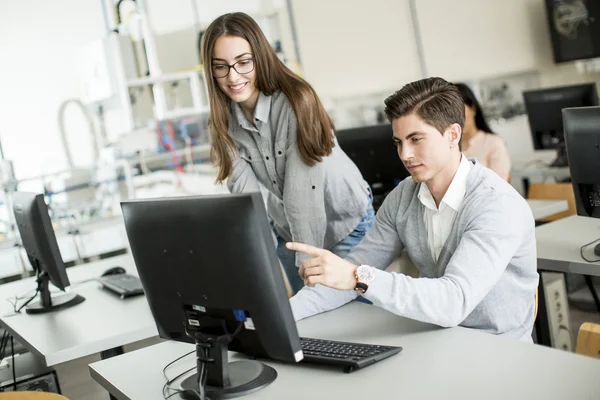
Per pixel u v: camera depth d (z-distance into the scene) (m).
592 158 2.44
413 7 6.16
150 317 2.51
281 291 1.48
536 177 5.13
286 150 2.51
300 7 5.73
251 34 2.35
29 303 2.99
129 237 1.72
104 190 4.97
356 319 2.00
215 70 2.39
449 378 1.51
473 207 1.86
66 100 5.01
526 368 1.51
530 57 6.67
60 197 4.89
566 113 2.50
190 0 5.42
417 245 2.04
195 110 5.11
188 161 5.21
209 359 1.62
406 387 1.50
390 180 3.42
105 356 2.40
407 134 1.85
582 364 1.49
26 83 4.88
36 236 2.68
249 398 1.58
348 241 2.66
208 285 1.57
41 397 1.86
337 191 2.55
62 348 2.29
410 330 1.84
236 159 2.60
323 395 1.53
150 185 5.09
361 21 5.96
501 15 6.53
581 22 6.28
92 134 5.07
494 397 1.40
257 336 1.56
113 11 5.13
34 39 4.90
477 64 6.43
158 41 5.32
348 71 5.92
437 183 1.93
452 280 1.75
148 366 1.89
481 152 4.29
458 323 1.76
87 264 3.63
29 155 4.89
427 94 1.83
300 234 2.54
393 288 1.71
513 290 1.90
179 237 1.58
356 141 3.44
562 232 2.90
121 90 4.75
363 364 1.63
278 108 2.46
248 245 1.45
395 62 6.12
